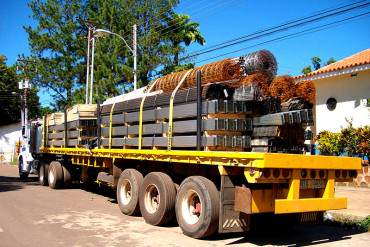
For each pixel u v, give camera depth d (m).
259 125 7.52
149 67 29.23
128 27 30.50
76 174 14.77
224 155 6.69
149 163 9.41
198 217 7.42
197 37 33.00
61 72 35.56
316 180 7.10
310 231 8.41
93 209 10.38
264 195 6.73
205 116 7.39
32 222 8.61
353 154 14.60
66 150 13.17
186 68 29.77
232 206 6.89
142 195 8.84
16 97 47.72
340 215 9.77
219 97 7.55
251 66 7.93
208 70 7.88
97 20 30.83
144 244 6.89
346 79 17.03
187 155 7.52
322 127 17.94
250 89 7.45
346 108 16.97
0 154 45.31
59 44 35.56
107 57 28.95
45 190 14.36
